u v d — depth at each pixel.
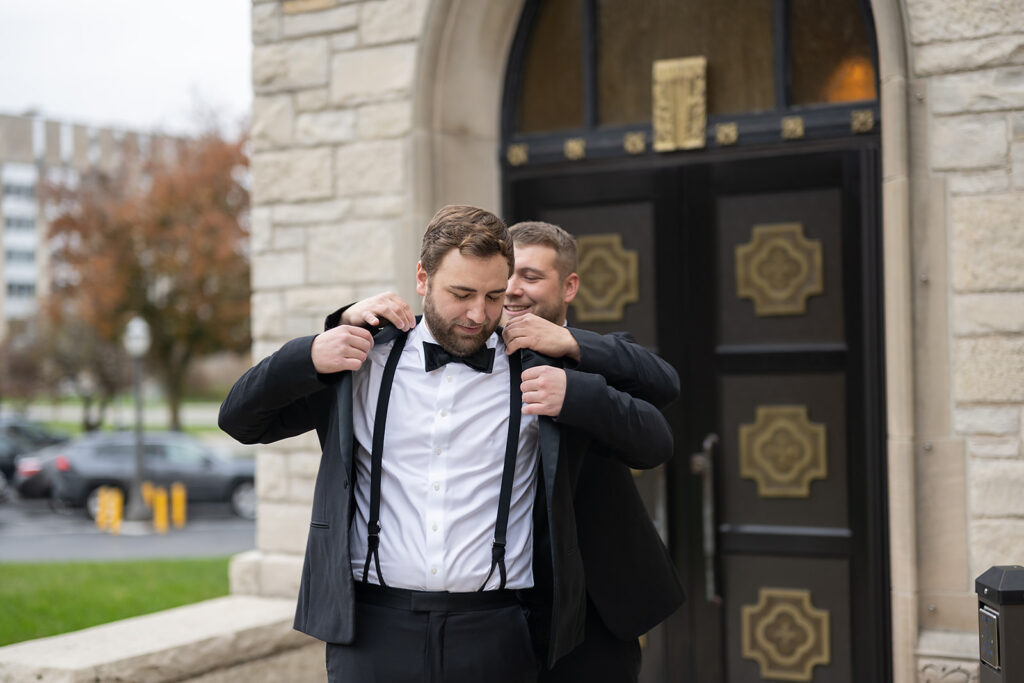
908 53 3.56
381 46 4.46
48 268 27.36
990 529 3.47
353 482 2.28
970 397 3.49
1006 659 2.53
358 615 2.25
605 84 4.38
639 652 2.71
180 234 23.89
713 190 4.13
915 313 3.56
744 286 4.08
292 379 2.21
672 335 4.19
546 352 2.31
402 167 4.41
